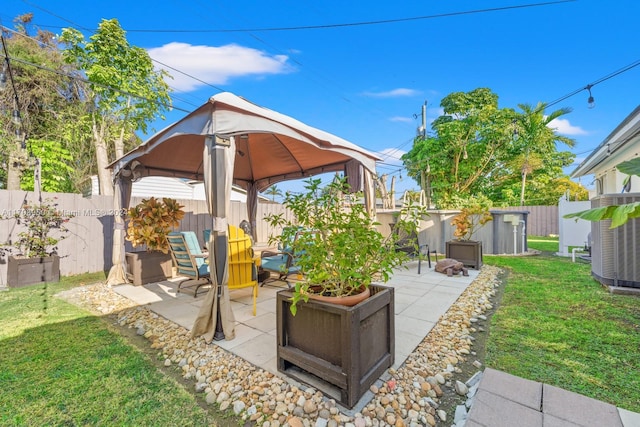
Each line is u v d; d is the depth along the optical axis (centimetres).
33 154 833
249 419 167
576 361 219
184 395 188
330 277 203
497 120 1402
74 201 554
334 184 227
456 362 225
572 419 155
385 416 167
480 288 432
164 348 250
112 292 426
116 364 224
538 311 327
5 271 477
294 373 206
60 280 505
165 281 499
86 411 172
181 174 603
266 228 843
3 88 873
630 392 181
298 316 202
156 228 494
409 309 341
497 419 156
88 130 980
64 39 797
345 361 171
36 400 182
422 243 797
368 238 206
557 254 761
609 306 335
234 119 264
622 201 375
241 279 329
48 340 265
